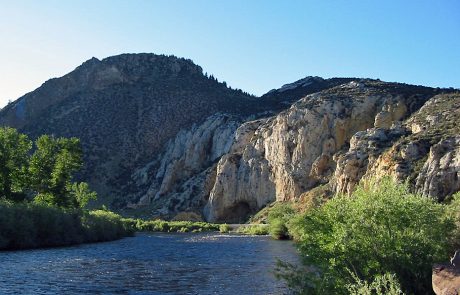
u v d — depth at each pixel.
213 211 132.62
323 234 18.03
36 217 60.00
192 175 162.62
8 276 33.56
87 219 71.69
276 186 119.88
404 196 17.62
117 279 33.50
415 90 115.75
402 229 16.92
